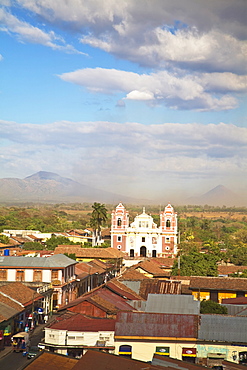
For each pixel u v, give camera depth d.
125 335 49.38
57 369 39.91
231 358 48.22
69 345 50.53
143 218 170.50
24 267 89.50
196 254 113.38
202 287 83.88
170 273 110.19
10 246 157.88
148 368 38.59
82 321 54.22
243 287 83.31
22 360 53.81
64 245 152.38
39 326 72.88
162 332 49.47
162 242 169.25
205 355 48.56
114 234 171.25
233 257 161.75
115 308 61.50
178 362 41.59
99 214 182.88
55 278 90.00
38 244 166.50
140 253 170.62
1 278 89.62
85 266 111.81
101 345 50.12
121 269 133.50
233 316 52.44
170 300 61.56
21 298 71.69
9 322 63.84
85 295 70.00
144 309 64.12
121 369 38.25
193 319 51.44
